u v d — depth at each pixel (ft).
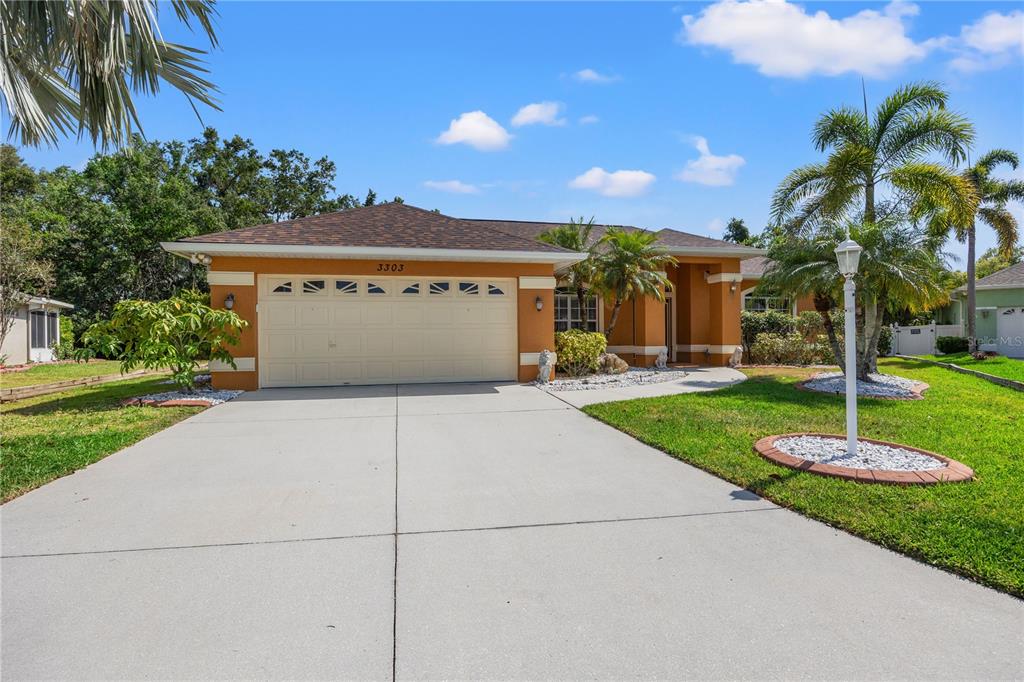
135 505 15.10
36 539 12.74
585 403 31.68
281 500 15.57
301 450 21.44
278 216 115.85
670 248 51.39
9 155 98.84
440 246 38.96
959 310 90.02
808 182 44.04
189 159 103.30
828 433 22.38
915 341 74.23
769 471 17.60
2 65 19.52
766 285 41.22
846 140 44.01
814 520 13.92
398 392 36.52
